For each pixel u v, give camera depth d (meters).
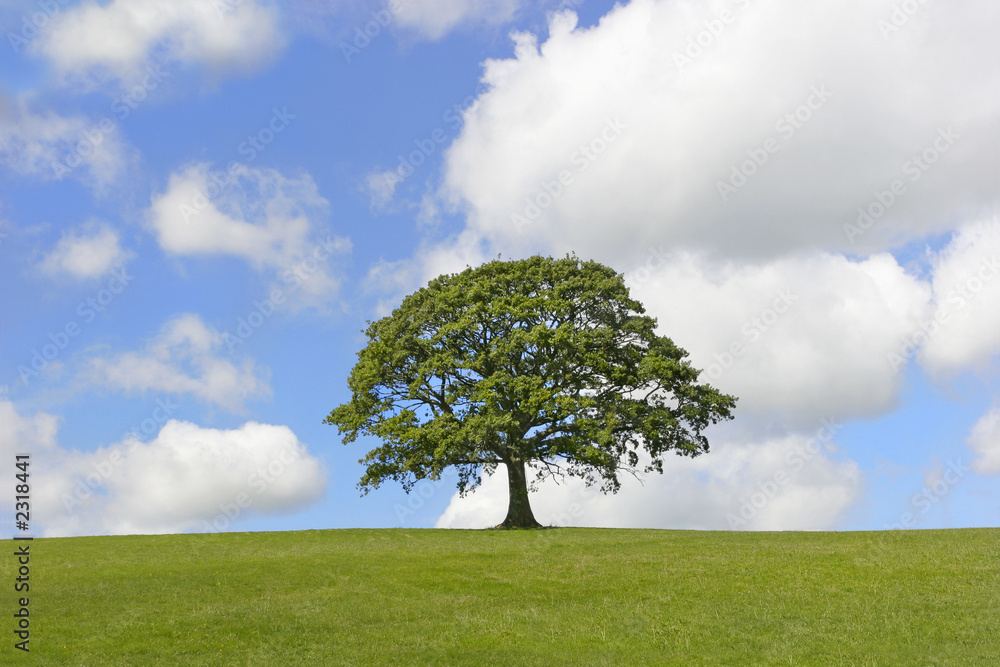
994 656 16.34
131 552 32.41
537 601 22.77
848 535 33.16
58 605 21.89
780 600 21.80
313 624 20.05
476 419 39.44
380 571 26.92
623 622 20.08
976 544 27.84
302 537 37.03
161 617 20.62
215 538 36.94
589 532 38.50
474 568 27.53
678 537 35.25
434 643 18.41
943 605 20.39
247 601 22.55
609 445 41.12
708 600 22.14
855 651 17.05
